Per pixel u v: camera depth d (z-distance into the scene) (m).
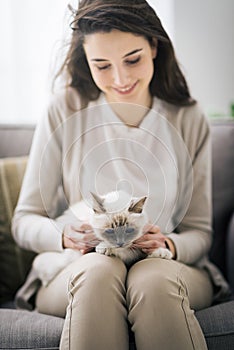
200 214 1.19
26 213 1.17
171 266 0.95
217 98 1.88
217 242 1.39
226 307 0.99
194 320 0.87
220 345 0.91
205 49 1.86
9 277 1.29
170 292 0.87
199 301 1.04
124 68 1.06
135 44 1.04
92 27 1.03
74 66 1.17
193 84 1.87
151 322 0.84
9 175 1.35
